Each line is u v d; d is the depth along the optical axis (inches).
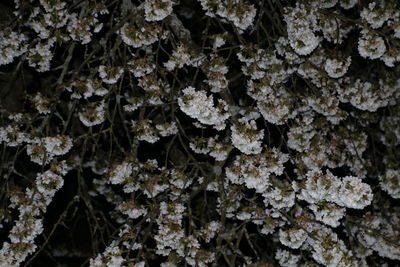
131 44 101.9
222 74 103.7
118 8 111.8
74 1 105.2
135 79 113.0
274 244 113.3
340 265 99.4
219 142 104.5
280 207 102.0
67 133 115.7
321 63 106.7
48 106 104.4
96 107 103.5
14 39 102.0
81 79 103.9
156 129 104.8
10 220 101.7
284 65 106.5
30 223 98.9
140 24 102.7
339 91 110.0
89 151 117.0
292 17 102.7
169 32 104.0
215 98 112.6
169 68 103.3
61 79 102.2
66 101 115.6
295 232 101.7
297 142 106.8
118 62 107.7
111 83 103.5
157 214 103.2
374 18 105.4
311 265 103.7
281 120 105.8
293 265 107.7
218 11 102.0
